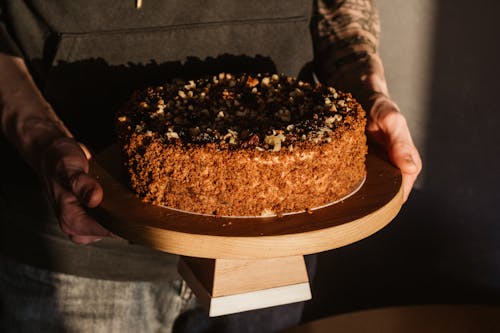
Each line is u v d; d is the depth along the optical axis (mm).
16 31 864
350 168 770
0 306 1046
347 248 1410
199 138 740
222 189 725
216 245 688
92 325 996
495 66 1263
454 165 1329
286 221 722
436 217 1372
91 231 784
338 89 944
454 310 836
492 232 1377
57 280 969
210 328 1043
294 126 763
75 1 837
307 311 1429
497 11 1231
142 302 1012
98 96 877
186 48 884
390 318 824
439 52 1252
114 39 858
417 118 1297
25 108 838
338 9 986
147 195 752
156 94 830
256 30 903
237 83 865
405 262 1408
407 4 1225
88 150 852
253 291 768
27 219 954
